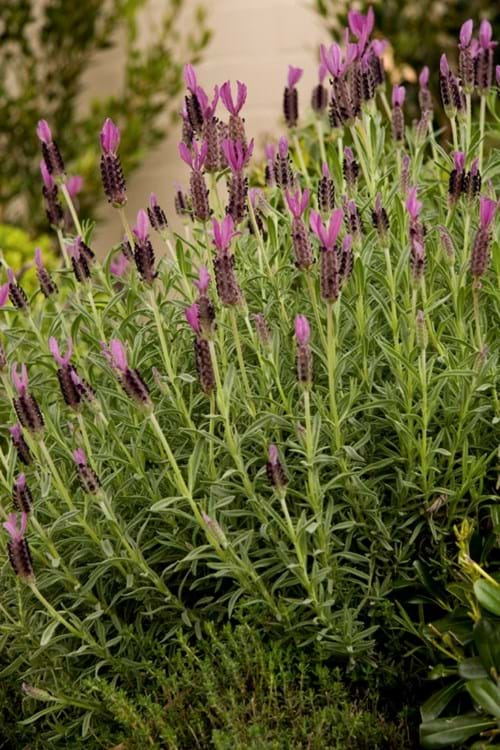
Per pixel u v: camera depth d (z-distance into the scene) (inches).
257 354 48.4
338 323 48.4
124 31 129.1
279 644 47.1
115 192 48.4
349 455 47.2
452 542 48.9
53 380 52.3
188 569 49.3
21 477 45.8
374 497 47.2
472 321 49.7
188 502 48.5
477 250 45.9
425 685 48.1
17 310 50.8
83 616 49.5
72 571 48.1
